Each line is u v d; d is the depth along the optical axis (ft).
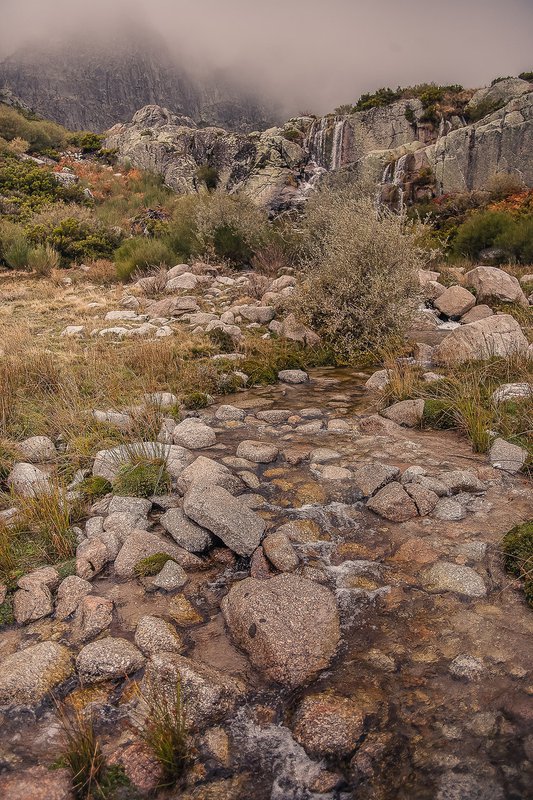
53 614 9.92
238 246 52.65
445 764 6.76
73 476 15.40
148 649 8.79
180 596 10.23
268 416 19.77
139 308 39.55
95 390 22.24
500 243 49.65
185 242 55.16
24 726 7.61
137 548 11.31
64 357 26.32
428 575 10.30
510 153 69.41
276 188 88.58
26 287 47.98
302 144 100.58
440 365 25.21
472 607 9.44
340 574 10.53
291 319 31.68
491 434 16.44
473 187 72.08
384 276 29.55
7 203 69.41
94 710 7.80
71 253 58.39
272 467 15.44
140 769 6.86
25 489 14.03
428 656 8.41
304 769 6.84
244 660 8.59
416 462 15.28
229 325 32.27
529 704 7.47
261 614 8.84
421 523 12.17
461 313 36.73
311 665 8.25
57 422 18.58
